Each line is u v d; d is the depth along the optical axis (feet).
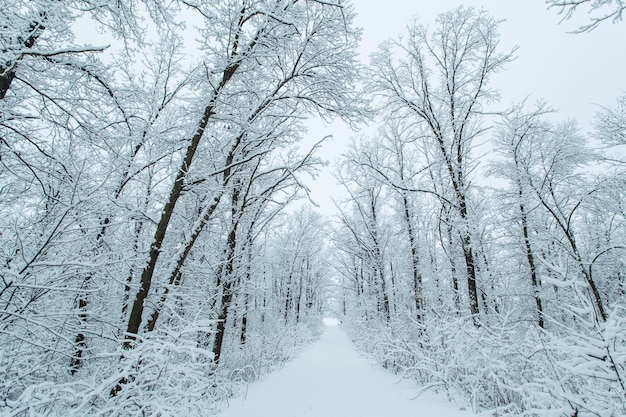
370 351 42.52
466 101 30.19
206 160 20.57
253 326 42.09
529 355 14.49
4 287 10.96
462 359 17.70
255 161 25.73
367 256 48.37
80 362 16.92
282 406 17.81
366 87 31.99
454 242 36.29
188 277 25.85
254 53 17.84
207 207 18.99
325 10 20.26
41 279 12.40
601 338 10.28
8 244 12.33
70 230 12.73
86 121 13.98
